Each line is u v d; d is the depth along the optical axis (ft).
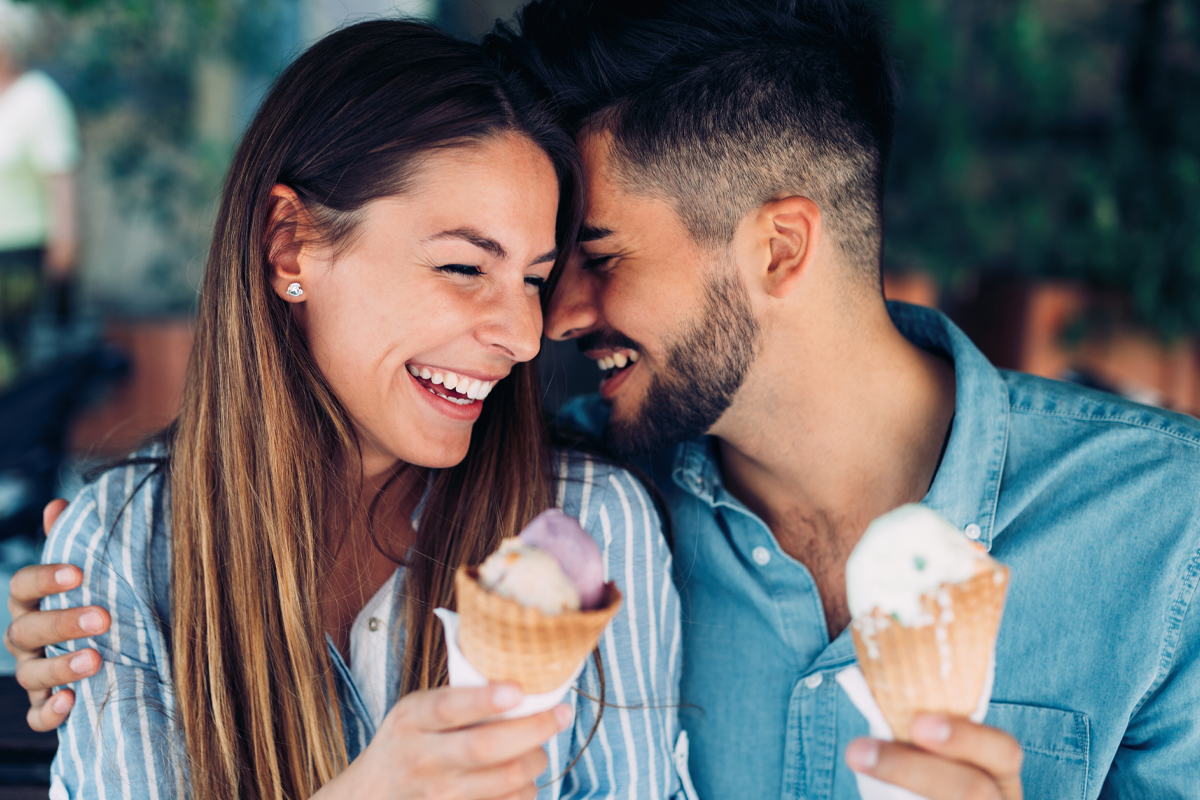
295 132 4.17
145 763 4.16
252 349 4.32
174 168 21.12
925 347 5.23
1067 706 4.38
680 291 4.50
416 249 3.95
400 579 4.54
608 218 4.52
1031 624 4.44
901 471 4.81
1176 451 4.36
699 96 4.33
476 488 4.62
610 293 4.62
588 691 4.41
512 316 4.06
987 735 2.69
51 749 5.19
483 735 2.82
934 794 2.69
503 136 3.99
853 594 2.76
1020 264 16.39
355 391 4.27
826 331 4.58
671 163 4.37
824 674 4.59
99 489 4.59
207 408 4.49
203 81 20.99
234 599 4.37
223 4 19.81
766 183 4.40
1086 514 4.41
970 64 16.52
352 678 4.45
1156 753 4.30
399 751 2.99
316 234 4.13
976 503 4.50
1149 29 15.30
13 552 11.59
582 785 4.41
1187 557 4.24
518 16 4.84
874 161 4.69
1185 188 14.69
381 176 3.92
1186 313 14.71
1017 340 15.74
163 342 18.62
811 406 4.69
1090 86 16.39
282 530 4.31
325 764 4.25
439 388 4.33
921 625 2.63
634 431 4.80
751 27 4.46
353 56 4.16
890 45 5.11
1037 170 16.48
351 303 4.11
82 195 21.15
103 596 4.40
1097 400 4.69
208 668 4.35
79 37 20.38
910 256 16.14
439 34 4.28
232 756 4.26
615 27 4.47
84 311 19.93
